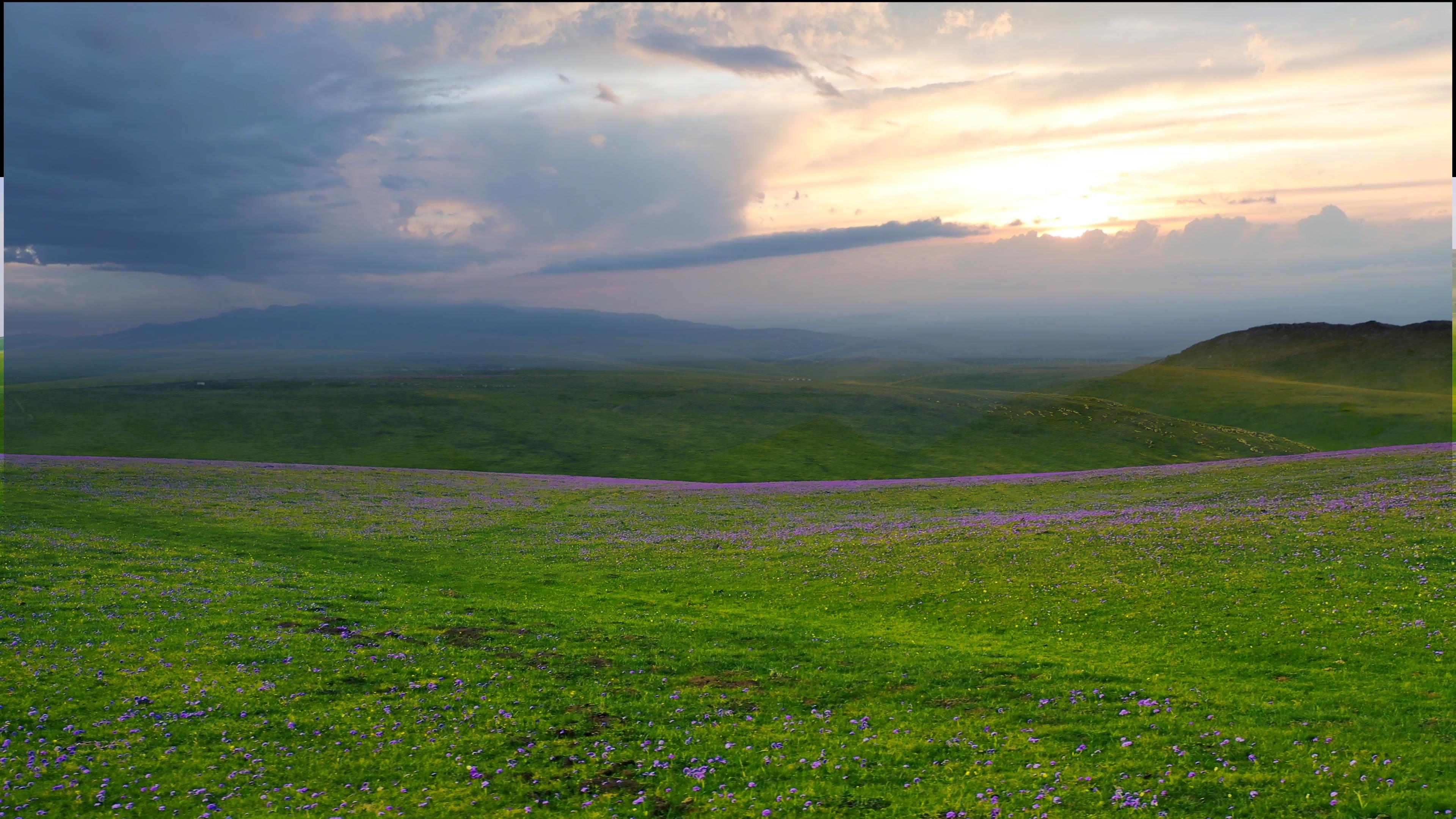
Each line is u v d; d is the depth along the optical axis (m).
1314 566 33.47
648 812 17.19
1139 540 41.59
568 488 79.00
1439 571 30.80
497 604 36.50
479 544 51.31
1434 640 24.39
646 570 44.34
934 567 40.78
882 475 103.62
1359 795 15.98
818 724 22.02
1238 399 143.38
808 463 111.25
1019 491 68.62
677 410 150.12
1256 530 40.56
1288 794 16.33
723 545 50.12
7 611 30.11
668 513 63.25
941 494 70.44
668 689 25.06
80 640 27.48
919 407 148.62
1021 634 30.36
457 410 148.50
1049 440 120.19
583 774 18.97
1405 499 43.84
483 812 17.12
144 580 36.41
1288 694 21.92
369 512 61.19
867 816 16.72
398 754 20.05
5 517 49.88
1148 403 149.00
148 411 138.38
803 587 39.50
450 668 26.58
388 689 24.52
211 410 142.00
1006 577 37.66
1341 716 20.02
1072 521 49.28
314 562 44.81
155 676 24.62
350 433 129.38
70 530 47.59
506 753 20.19
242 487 69.50
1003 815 16.34
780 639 30.80
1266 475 61.97
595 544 51.31
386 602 35.84
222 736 20.77
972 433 126.50
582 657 28.23
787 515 61.81
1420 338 172.62
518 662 27.45
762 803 17.41
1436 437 109.62
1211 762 18.11
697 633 31.72
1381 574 31.39
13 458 81.06
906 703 23.45
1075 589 34.72
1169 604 31.23
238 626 30.31
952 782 18.09
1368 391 141.75
